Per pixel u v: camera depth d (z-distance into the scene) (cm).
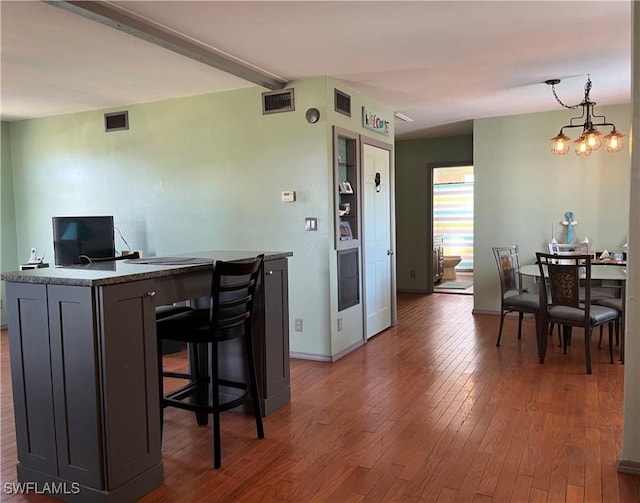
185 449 285
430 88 478
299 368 432
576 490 236
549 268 424
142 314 239
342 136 467
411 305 725
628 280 247
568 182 594
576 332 548
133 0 273
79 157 556
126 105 521
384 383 390
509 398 353
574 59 394
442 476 250
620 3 288
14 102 505
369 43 349
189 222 501
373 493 236
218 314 270
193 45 345
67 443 232
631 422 249
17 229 608
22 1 267
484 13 300
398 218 837
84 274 233
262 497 235
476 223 644
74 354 226
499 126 622
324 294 448
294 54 371
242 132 470
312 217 446
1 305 595
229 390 340
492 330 564
